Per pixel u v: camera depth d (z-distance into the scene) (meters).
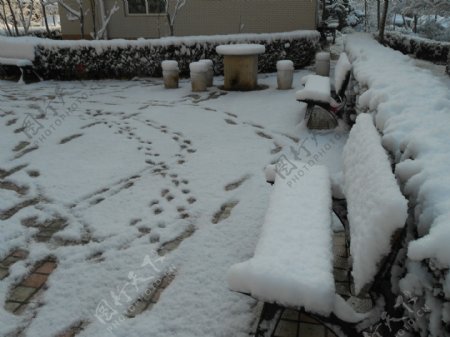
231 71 8.84
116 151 5.11
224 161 4.63
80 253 2.90
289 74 8.67
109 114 7.00
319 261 1.71
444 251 1.22
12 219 3.42
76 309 2.34
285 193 2.39
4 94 8.99
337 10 27.86
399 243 1.56
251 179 4.10
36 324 2.23
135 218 3.39
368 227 1.59
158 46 10.93
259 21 15.48
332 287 1.58
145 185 4.06
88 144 5.40
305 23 15.28
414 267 1.48
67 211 3.56
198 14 15.59
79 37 16.12
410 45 15.53
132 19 15.77
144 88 9.56
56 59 10.90
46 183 4.16
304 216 2.10
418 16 22.53
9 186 4.15
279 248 1.80
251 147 5.11
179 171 4.39
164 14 15.48
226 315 2.23
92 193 3.91
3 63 10.83
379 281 1.61
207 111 7.01
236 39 11.26
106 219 3.39
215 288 2.46
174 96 8.47
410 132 2.12
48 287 2.54
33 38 11.25
